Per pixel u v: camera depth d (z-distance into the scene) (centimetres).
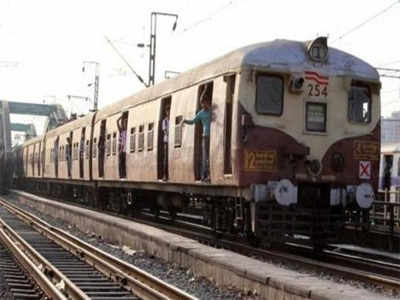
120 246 1714
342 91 1427
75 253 1514
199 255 1163
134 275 1134
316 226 1380
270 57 1382
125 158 2319
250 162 1352
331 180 1405
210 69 1545
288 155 1375
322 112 1413
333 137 1413
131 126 2228
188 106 1661
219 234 1582
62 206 2659
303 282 864
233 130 1380
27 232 2075
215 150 1470
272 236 1341
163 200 2094
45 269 1237
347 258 1360
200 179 1590
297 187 1370
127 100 2356
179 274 1202
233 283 1016
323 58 1418
